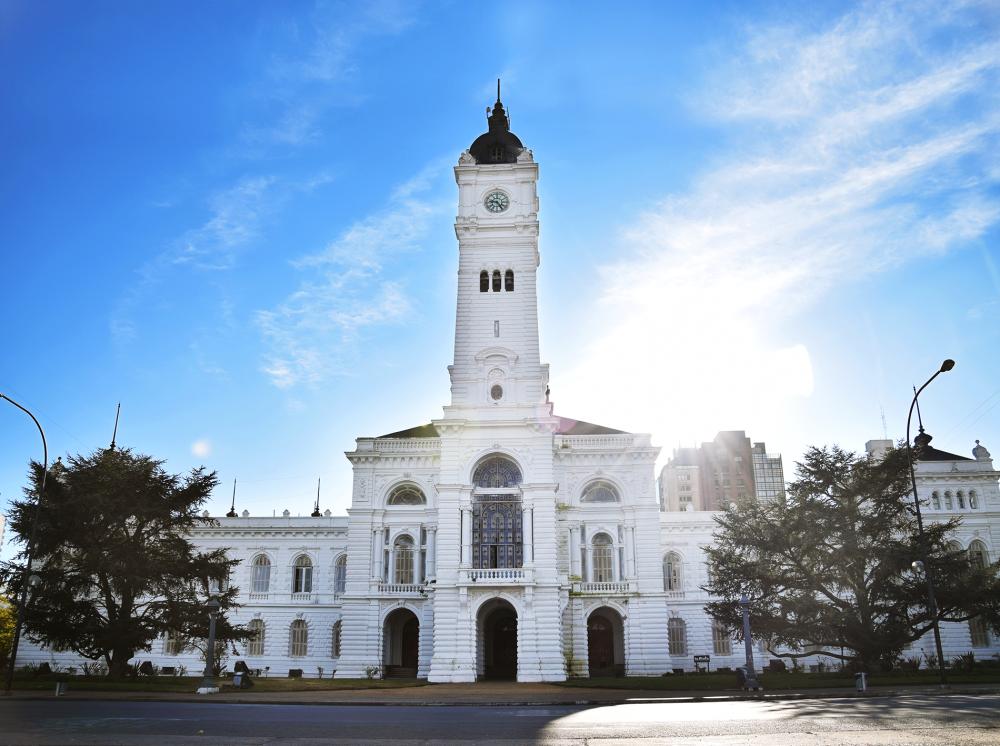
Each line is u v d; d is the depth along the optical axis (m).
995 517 94.06
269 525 98.69
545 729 28.30
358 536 83.38
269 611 95.50
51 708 37.03
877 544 64.31
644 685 56.88
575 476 85.62
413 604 81.00
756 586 65.88
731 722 29.64
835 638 62.72
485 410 77.25
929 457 100.50
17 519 64.56
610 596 81.50
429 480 84.69
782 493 69.88
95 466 68.06
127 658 64.69
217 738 25.45
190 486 69.69
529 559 72.62
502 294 84.00
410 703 42.53
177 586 68.62
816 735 25.16
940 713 30.22
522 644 70.44
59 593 62.44
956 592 59.78
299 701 43.94
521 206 86.62
